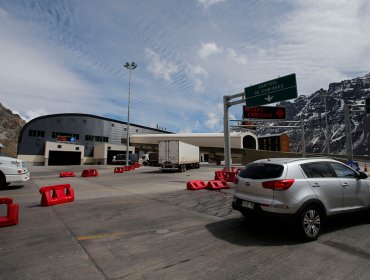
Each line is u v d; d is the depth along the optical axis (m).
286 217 4.93
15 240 5.09
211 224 6.34
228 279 3.51
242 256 4.32
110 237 5.32
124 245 4.85
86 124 62.88
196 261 4.12
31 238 5.22
